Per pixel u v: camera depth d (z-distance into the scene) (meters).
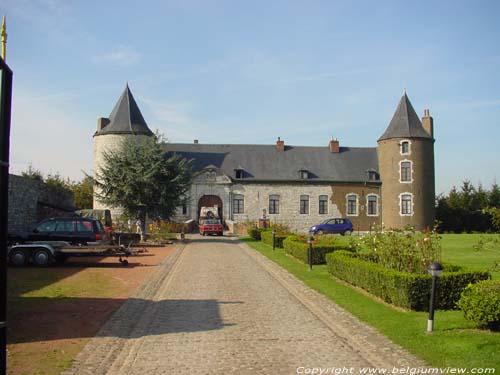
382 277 9.87
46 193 25.23
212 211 44.97
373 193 47.75
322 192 47.28
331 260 13.63
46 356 6.36
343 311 9.27
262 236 28.05
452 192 51.69
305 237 20.86
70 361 6.18
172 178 28.53
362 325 8.15
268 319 8.73
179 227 35.28
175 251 22.69
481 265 15.45
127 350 6.79
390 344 6.95
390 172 46.34
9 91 4.34
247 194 46.41
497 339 6.88
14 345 6.85
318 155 49.38
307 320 8.63
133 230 30.59
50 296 10.60
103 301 10.20
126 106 43.75
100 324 8.15
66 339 7.21
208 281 13.32
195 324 8.34
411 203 45.66
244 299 10.68
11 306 9.47
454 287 9.03
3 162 4.26
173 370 5.93
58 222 17.91
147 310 9.48
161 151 28.59
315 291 11.51
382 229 13.85
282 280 13.45
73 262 17.48
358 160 49.38
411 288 8.94
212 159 47.53
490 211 9.77
